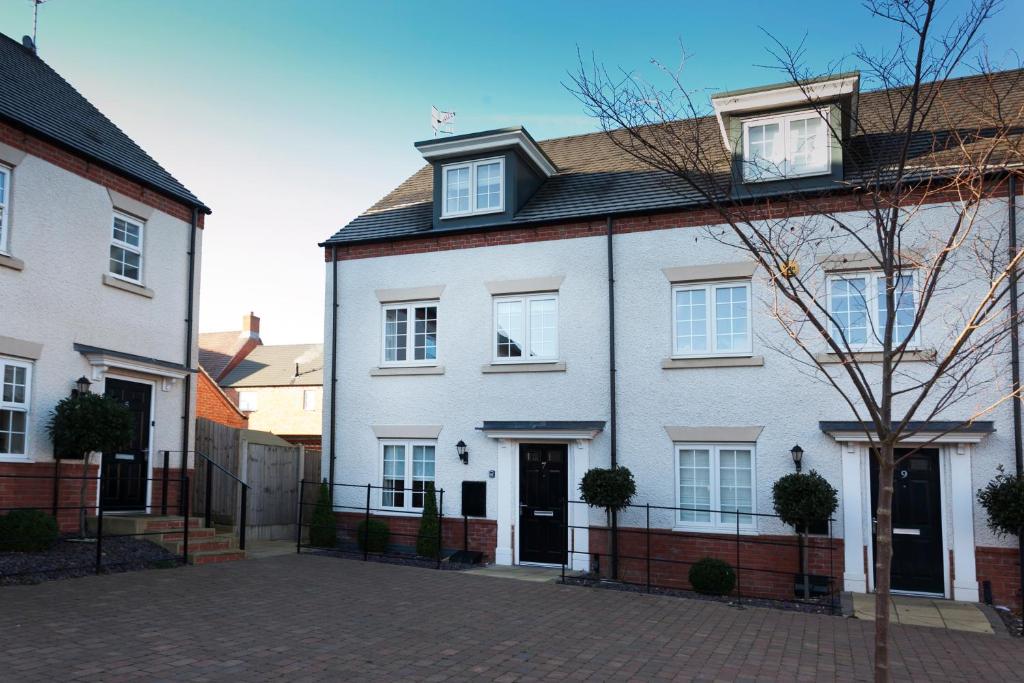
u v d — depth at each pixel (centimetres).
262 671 680
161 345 1434
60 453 1169
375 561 1356
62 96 1438
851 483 1199
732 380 1289
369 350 1560
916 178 1166
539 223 1441
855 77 1209
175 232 1484
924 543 1173
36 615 813
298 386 4062
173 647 736
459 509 1446
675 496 1308
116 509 1320
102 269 1310
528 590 1135
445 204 1545
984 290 1159
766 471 1252
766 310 1277
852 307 1230
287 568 1225
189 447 1473
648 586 1186
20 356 1155
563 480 1391
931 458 1186
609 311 1377
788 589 1221
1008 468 1127
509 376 1441
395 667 715
